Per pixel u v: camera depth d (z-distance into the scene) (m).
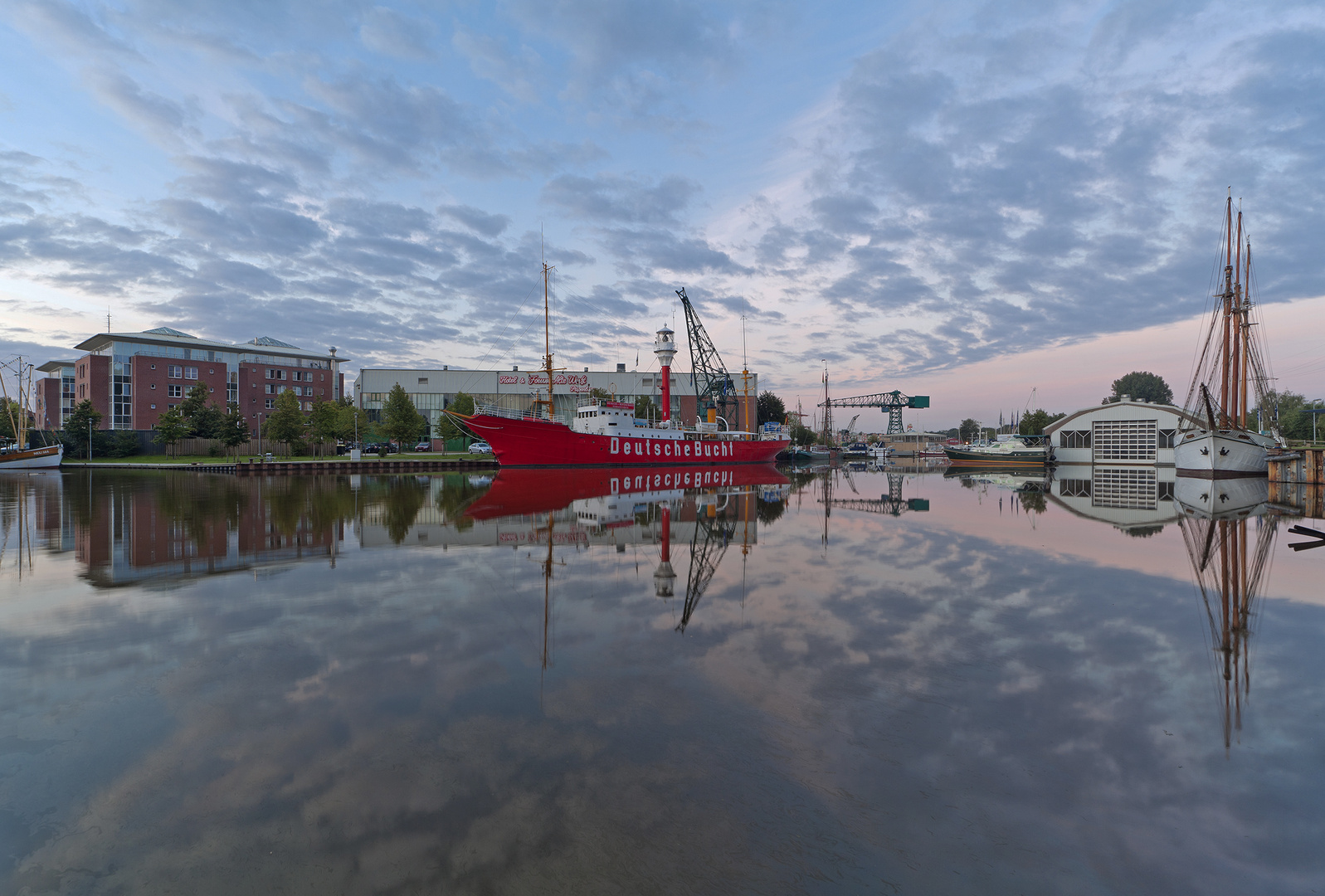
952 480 52.19
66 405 97.19
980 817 4.49
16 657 7.91
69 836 4.30
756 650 8.24
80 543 16.97
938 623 9.53
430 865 3.98
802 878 3.84
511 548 16.78
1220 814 4.52
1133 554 15.70
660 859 4.02
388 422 81.44
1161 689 6.88
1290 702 6.52
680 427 74.56
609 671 7.43
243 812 4.57
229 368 94.88
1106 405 77.44
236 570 13.55
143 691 6.84
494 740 5.66
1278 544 17.19
